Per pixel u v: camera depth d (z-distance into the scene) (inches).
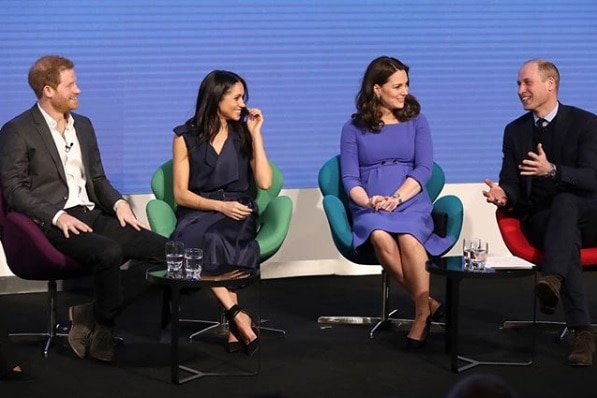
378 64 249.8
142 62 298.2
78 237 218.2
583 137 237.6
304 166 314.3
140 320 260.7
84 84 294.4
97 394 193.8
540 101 240.5
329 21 311.4
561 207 224.8
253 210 246.2
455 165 325.4
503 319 266.2
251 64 306.7
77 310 219.0
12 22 285.7
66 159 232.5
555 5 326.6
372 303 285.4
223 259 232.1
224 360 221.8
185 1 299.6
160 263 226.8
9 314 267.1
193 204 241.9
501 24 323.9
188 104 302.5
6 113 287.3
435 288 307.4
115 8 294.7
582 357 217.9
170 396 192.7
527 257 239.5
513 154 247.3
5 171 223.9
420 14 317.7
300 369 214.2
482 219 324.2
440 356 226.2
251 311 273.7
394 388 199.8
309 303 284.0
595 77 331.3
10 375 203.0
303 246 316.8
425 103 321.1
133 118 299.6
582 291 222.2
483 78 324.5
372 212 243.6
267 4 306.0
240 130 248.2
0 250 292.2
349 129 255.1
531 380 206.5
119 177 300.2
